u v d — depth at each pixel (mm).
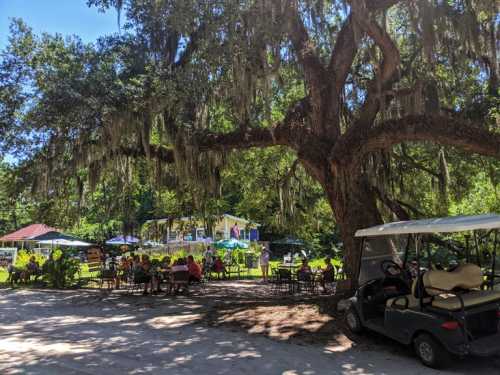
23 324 9531
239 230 36750
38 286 17344
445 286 6289
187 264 16156
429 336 6074
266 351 6949
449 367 5996
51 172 13594
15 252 27500
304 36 11156
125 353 6938
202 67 10508
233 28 9383
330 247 36344
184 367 6152
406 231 6992
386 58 9508
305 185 18922
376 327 7184
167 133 12648
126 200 19562
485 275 7992
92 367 6160
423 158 15992
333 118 11211
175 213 20484
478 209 16297
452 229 6270
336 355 6691
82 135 11570
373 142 9875
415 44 12055
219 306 11273
